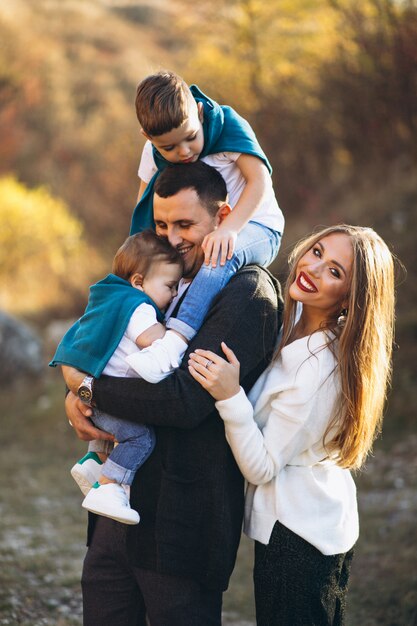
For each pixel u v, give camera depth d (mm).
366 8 10867
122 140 17484
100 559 2482
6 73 26734
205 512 2283
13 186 16578
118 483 2324
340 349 2305
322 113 11703
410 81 10297
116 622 2471
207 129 2553
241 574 4789
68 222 16219
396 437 6559
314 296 2346
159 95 2424
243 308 2287
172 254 2449
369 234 2373
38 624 3990
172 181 2418
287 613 2320
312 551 2318
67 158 24203
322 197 11219
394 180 10266
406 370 7234
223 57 13797
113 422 2354
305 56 12453
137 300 2377
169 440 2303
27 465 7344
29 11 32812
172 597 2297
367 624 3988
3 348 10000
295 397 2281
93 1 36125
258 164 2555
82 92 27938
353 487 2508
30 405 9266
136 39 32906
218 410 2238
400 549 4754
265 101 12477
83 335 2393
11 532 5449
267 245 2510
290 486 2348
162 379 2240
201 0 13844
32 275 15023
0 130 24531
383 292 2350
